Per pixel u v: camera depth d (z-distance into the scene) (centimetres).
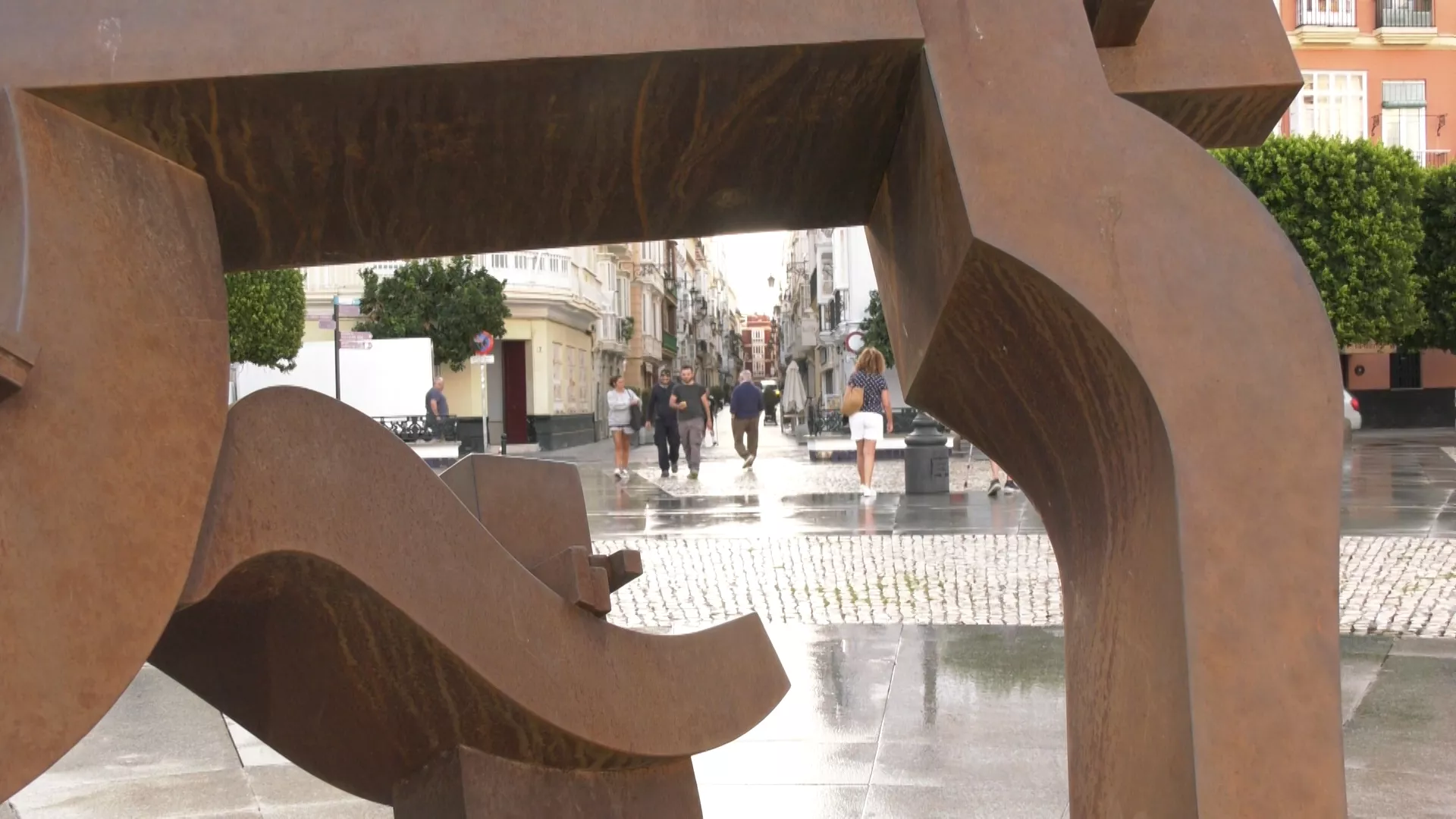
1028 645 539
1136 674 138
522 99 137
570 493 216
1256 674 122
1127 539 141
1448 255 3111
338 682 165
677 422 1811
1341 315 2858
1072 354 139
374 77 131
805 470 1859
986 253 131
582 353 4131
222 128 133
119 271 122
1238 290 130
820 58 137
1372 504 1134
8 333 109
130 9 128
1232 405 127
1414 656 511
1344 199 2811
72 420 115
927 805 332
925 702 442
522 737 175
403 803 184
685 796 204
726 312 15088
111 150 128
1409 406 3609
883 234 170
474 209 153
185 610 153
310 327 3366
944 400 170
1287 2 3847
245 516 134
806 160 156
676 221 164
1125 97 151
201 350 128
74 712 112
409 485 155
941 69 135
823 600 672
